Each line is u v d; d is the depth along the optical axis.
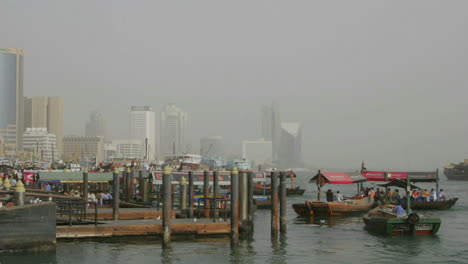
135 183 81.94
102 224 38.28
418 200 67.38
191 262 31.98
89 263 30.89
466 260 33.69
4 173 73.94
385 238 41.81
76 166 106.31
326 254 35.25
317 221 54.16
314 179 65.38
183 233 38.34
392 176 67.94
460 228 49.53
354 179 65.38
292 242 39.69
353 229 47.53
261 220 56.41
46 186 66.31
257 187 99.50
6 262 29.56
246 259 33.22
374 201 63.22
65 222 38.62
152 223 39.03
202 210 49.69
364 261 33.19
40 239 30.47
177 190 74.25
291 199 97.50
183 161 145.38
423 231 43.16
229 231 39.22
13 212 29.73
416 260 33.66
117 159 162.88
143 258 32.59
